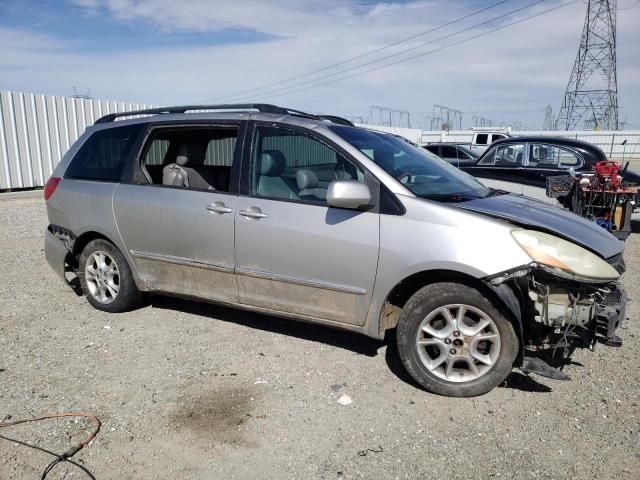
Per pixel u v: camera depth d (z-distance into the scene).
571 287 3.28
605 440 3.01
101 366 3.89
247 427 3.13
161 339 4.38
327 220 3.75
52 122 15.16
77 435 3.02
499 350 3.38
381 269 3.57
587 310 3.26
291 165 4.00
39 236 8.97
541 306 3.30
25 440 2.96
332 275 3.75
